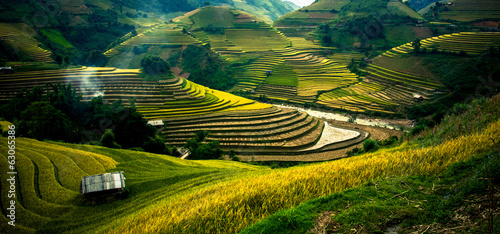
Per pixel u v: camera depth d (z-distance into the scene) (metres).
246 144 56.56
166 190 23.75
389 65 102.88
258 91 100.44
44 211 19.48
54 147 30.56
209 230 12.12
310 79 106.25
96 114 54.97
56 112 41.19
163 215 15.03
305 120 71.94
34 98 51.88
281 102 92.44
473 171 11.77
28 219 18.42
